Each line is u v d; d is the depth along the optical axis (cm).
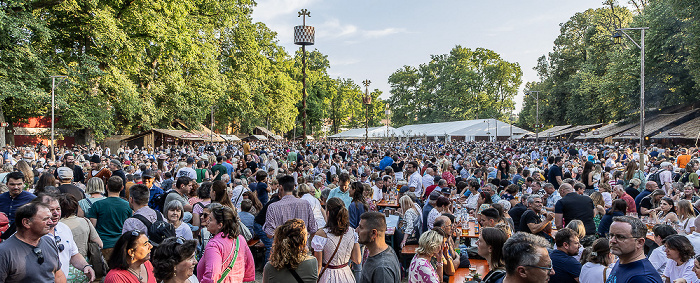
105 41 2598
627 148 2747
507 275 262
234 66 4691
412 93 10906
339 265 457
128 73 3159
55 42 2798
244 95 4656
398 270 407
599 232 750
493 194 970
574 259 455
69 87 2652
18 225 349
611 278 366
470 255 703
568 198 750
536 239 260
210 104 4247
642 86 2141
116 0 2653
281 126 6031
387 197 1237
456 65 9481
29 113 2936
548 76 7406
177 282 344
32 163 1462
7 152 2070
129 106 3067
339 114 10869
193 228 660
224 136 5625
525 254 248
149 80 3469
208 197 697
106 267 513
